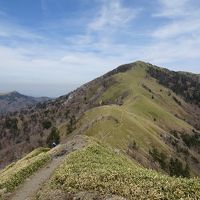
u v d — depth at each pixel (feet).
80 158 154.30
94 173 115.14
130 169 123.65
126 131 497.05
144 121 644.69
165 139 638.12
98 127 505.66
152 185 95.45
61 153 204.13
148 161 455.22
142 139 510.99
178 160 559.79
